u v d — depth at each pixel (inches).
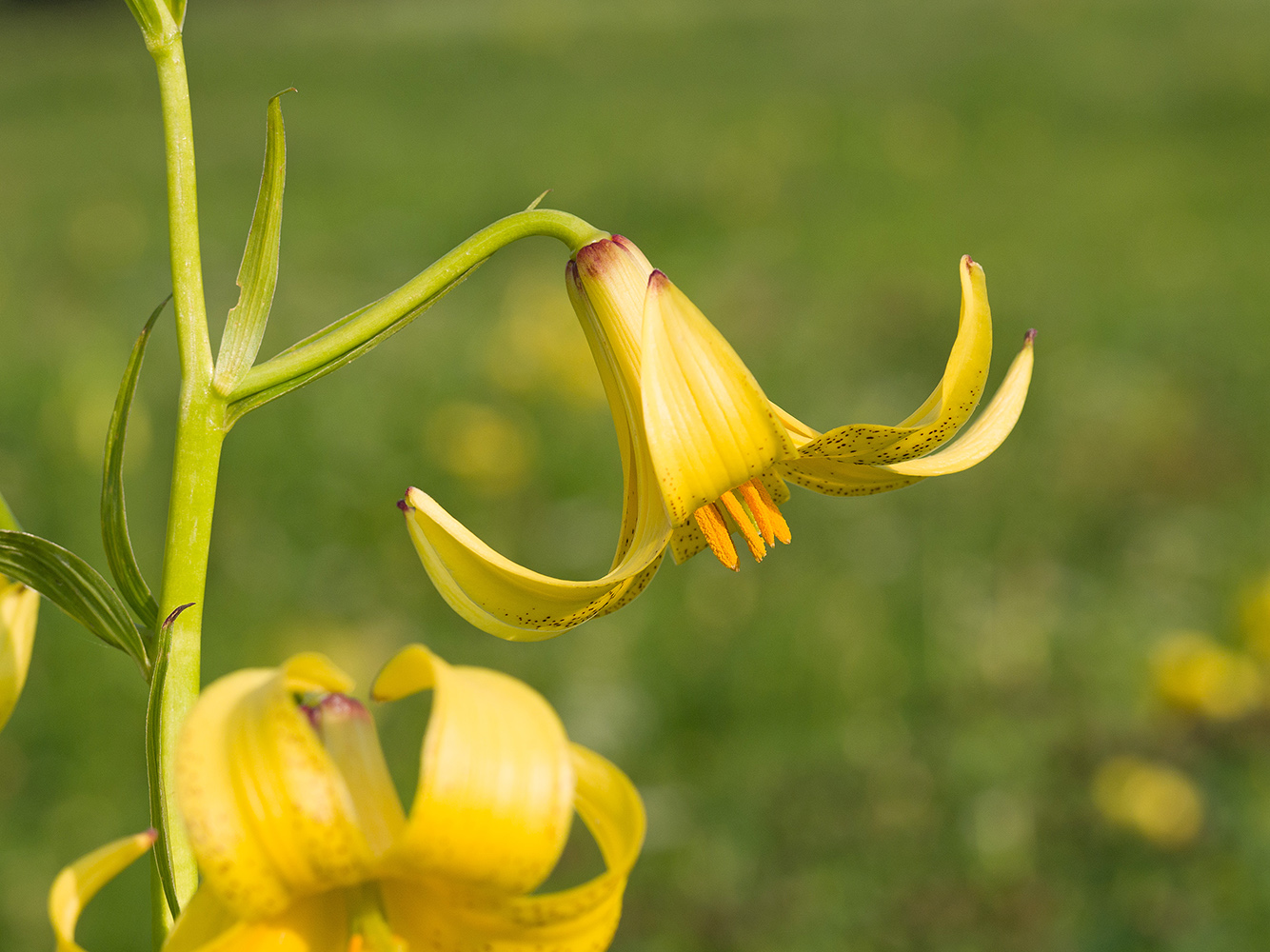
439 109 163.3
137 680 39.1
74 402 48.3
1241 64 153.3
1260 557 50.1
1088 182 112.3
